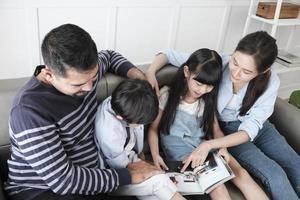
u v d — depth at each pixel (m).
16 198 0.95
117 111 1.07
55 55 0.79
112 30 2.38
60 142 0.92
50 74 0.86
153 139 1.30
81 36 0.81
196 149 1.27
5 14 1.97
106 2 2.24
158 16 2.51
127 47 2.53
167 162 1.27
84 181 0.96
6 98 1.05
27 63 2.21
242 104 1.40
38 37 2.14
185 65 1.26
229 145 1.30
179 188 1.16
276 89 1.37
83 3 2.17
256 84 1.34
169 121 1.31
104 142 1.09
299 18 2.61
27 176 0.95
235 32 2.93
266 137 1.45
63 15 2.15
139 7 2.39
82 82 0.85
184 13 2.60
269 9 2.45
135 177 1.09
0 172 1.06
